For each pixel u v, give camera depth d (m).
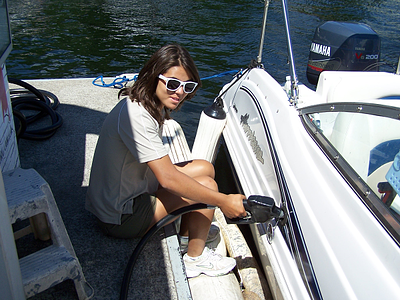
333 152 1.74
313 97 2.58
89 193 1.93
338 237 1.47
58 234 1.54
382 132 1.58
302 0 10.55
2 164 2.16
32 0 13.77
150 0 14.46
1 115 2.23
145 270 1.90
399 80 2.42
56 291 1.70
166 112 1.83
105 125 1.76
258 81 3.00
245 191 2.64
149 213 1.88
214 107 3.35
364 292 1.26
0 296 1.11
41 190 1.46
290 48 2.32
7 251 1.15
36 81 4.60
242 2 14.29
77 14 12.23
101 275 1.84
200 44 9.20
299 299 1.64
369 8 9.70
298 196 1.82
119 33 10.31
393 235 1.27
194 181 1.68
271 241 2.04
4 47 1.91
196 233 1.97
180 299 1.76
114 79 4.91
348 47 2.95
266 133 2.46
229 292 2.01
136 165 1.80
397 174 1.42
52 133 3.24
